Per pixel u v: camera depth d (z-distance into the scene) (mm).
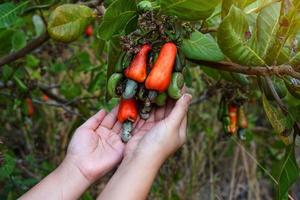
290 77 856
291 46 825
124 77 820
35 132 1898
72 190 857
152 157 793
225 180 1974
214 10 843
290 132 895
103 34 820
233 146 1878
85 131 898
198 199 1828
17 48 1398
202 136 1874
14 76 1441
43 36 1146
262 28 792
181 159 1804
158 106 871
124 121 857
